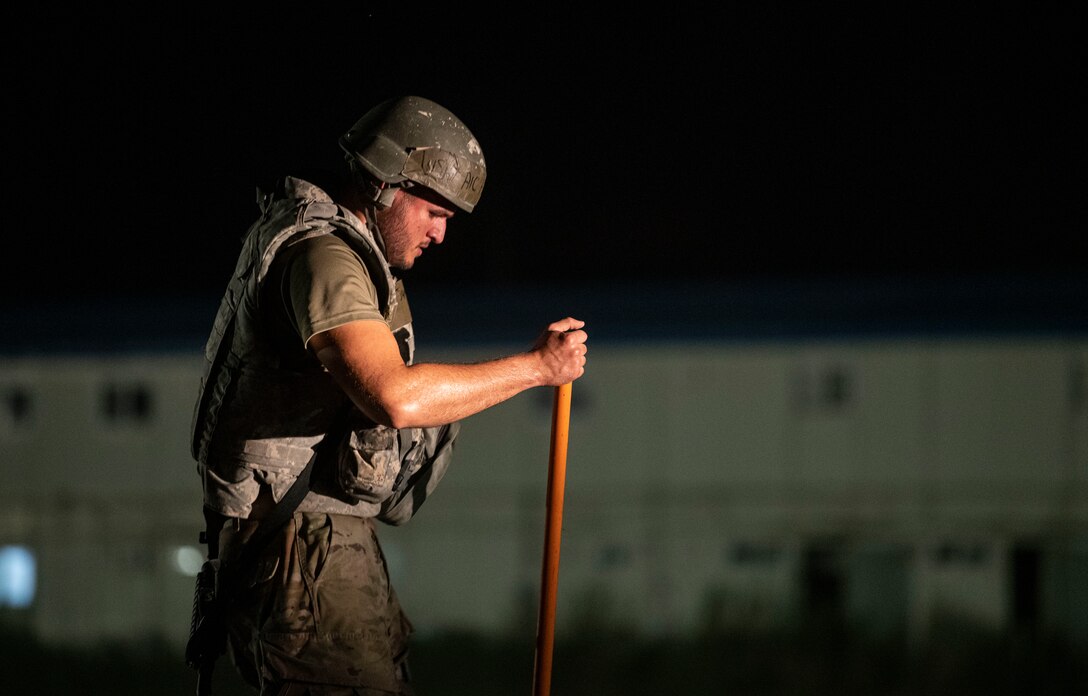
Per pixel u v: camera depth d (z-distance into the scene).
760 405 49.81
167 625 51.50
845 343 49.53
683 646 45.16
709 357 49.97
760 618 47.00
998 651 45.91
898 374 49.50
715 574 49.41
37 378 52.69
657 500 49.72
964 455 49.16
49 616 51.81
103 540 52.06
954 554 49.16
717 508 49.56
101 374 52.44
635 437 49.97
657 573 49.34
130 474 52.12
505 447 50.06
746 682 43.31
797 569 49.31
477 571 49.59
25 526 52.28
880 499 49.38
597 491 49.94
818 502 49.44
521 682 42.66
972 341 49.12
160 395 52.25
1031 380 49.03
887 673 43.81
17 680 46.06
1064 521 48.59
